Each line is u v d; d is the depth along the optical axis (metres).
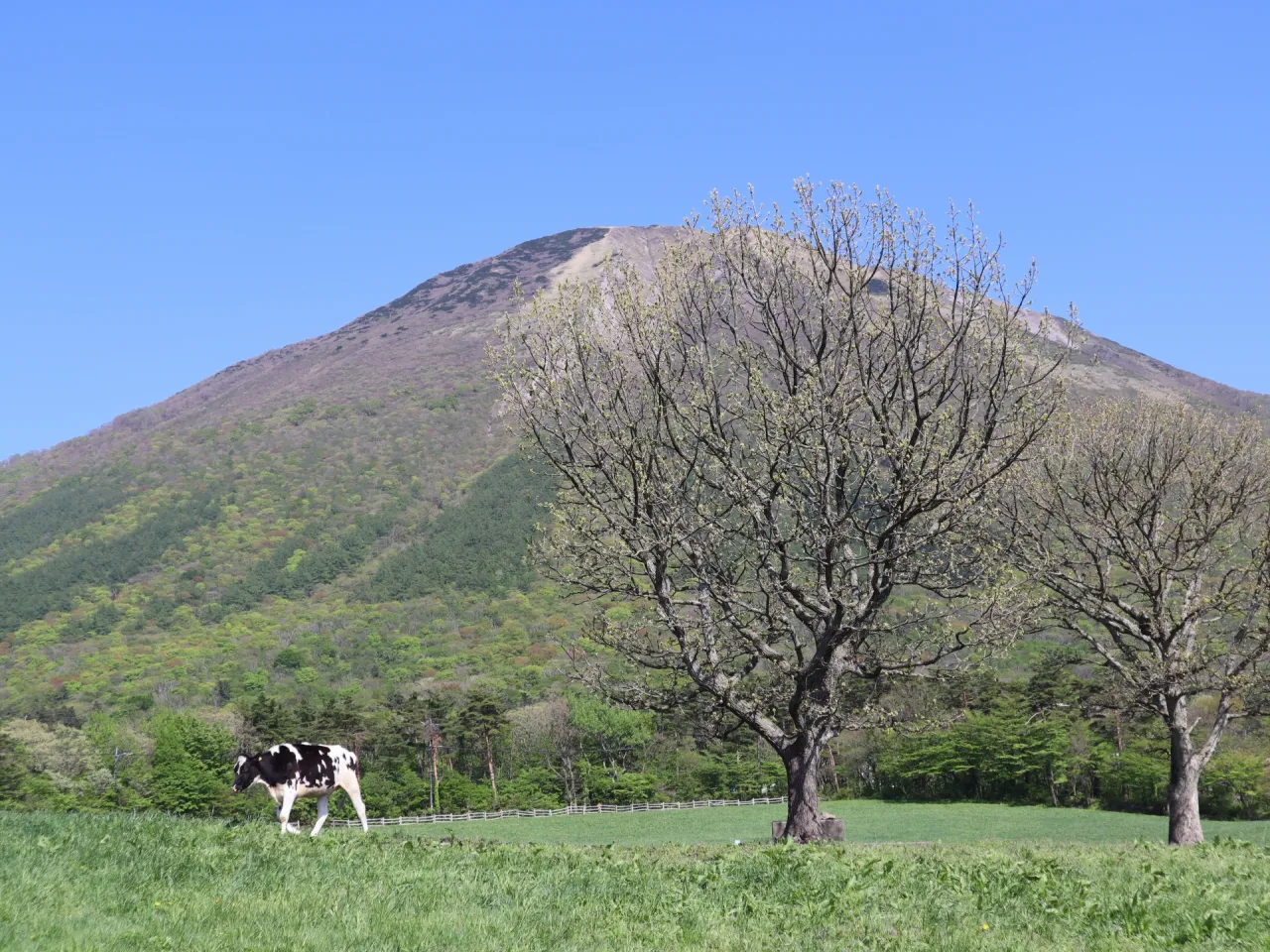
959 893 12.93
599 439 25.50
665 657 25.95
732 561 25.42
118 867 12.87
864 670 25.36
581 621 26.89
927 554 25.02
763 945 10.38
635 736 92.94
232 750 87.56
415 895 12.21
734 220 26.45
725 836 64.06
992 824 63.78
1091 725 70.69
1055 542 33.09
